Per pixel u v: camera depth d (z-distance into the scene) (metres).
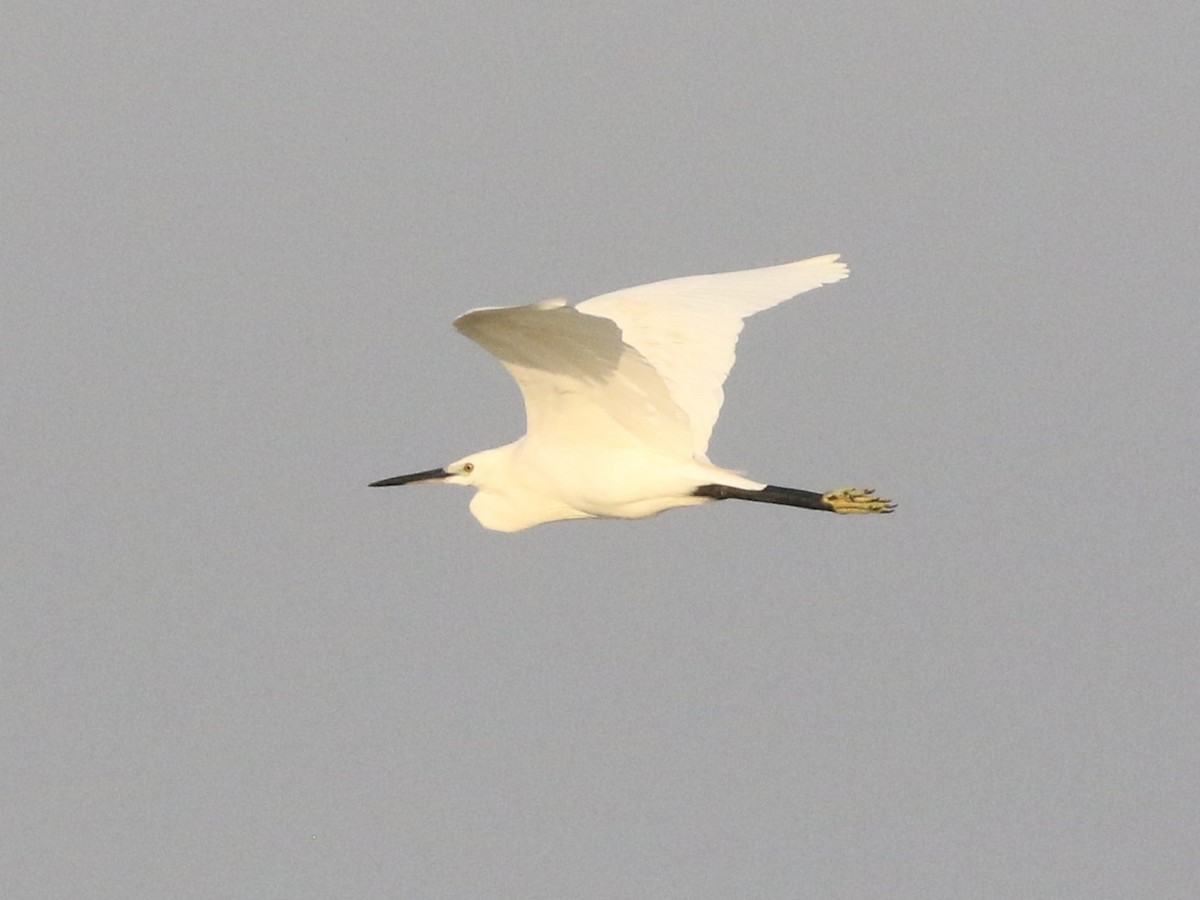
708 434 15.79
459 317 13.25
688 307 16.50
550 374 15.12
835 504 15.10
